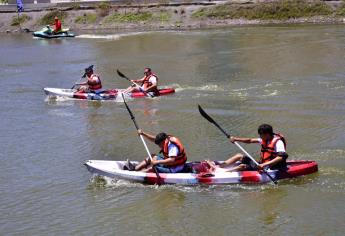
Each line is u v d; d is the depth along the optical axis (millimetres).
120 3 49938
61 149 12859
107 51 31938
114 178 10375
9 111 17000
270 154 9945
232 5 46469
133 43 35281
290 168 10086
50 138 13828
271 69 22953
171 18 46562
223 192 9703
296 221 8570
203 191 9781
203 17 45844
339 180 10000
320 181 9977
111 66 25984
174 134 13656
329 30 36969
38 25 49625
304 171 10164
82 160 11977
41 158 12258
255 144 12516
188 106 16656
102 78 22734
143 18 47375
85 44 36031
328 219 8578
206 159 11562
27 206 9648
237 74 22172
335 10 44375
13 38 43156
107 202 9594
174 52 30281
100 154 12375
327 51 27078
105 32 43938
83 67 25922
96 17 48875
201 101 17266
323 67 22656
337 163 10867
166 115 15664
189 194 9695
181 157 10094
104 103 17734
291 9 44969
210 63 25469
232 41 33625
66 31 41469
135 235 8398
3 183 10781
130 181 10242
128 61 27469
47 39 40812
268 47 29859
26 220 9094
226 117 15055
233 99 17359
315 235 8125
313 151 11734
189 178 9984
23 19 50625
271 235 8172
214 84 20141
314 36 33812
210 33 39000
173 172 10141
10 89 20781
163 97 18125
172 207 9250
